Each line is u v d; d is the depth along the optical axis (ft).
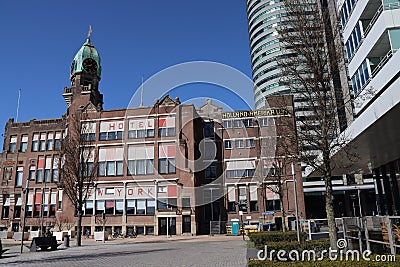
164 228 143.02
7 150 187.93
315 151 49.24
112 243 103.91
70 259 58.08
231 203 151.12
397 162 88.58
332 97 42.80
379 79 61.77
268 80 275.18
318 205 255.70
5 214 179.83
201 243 91.09
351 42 84.23
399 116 51.70
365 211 238.48
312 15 44.21
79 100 173.37
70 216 154.40
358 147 72.43
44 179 178.29
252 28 331.77
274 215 145.79
